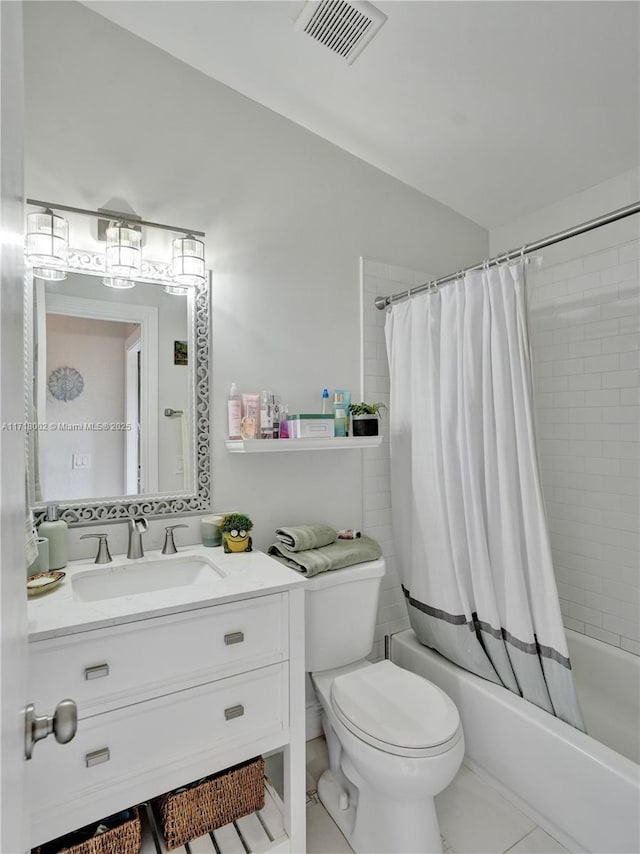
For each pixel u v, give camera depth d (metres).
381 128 2.11
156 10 1.63
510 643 1.73
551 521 2.43
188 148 1.83
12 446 0.43
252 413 1.91
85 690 1.13
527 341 1.69
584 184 2.27
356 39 1.68
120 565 1.53
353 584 1.84
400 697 1.62
